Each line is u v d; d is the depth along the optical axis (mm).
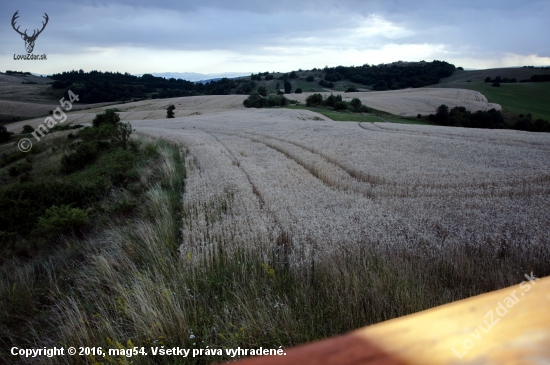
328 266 6383
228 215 10008
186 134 35969
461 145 24297
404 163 18359
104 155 25547
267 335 4742
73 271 8641
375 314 5020
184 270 6824
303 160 19422
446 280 6348
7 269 9867
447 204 11031
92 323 5887
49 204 14992
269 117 64062
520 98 101750
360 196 12320
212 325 5195
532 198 11586
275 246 7734
